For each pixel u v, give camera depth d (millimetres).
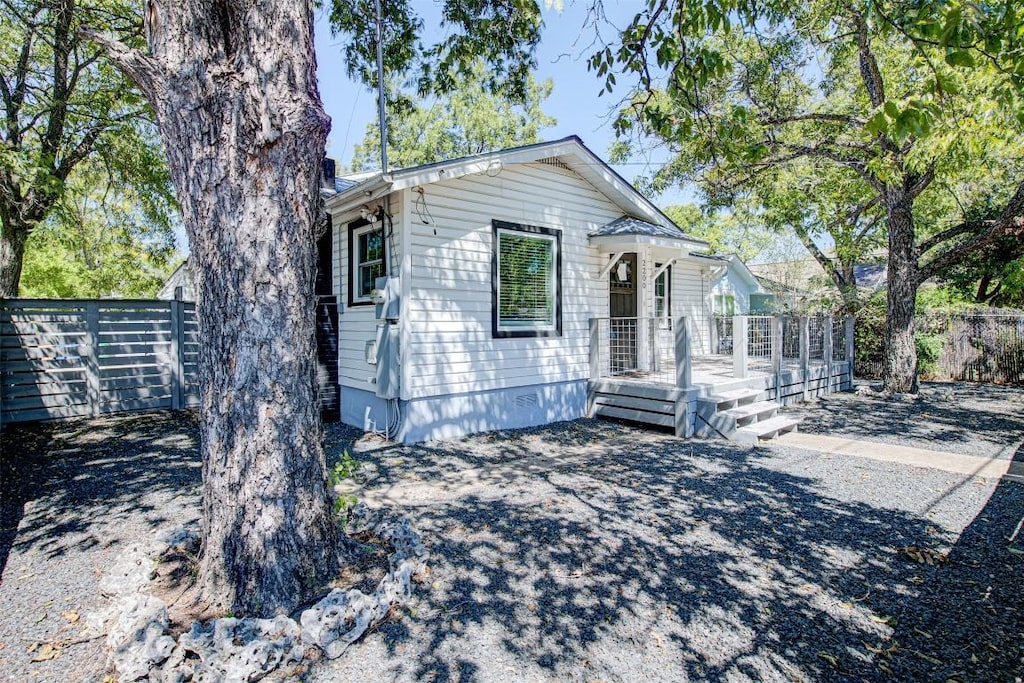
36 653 2521
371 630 2697
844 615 2859
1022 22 2768
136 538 3914
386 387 6793
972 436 7270
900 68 9250
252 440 2723
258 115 2672
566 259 8531
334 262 8555
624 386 8188
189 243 2820
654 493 4867
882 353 14500
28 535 3971
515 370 7863
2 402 7805
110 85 10438
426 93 8938
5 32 8594
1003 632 2691
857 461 5996
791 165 13570
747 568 3395
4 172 7562
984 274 14977
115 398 8812
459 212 7164
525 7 6992
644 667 2432
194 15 2621
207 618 2604
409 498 4781
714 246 26438
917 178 10461
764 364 10406
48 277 18047
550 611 2898
